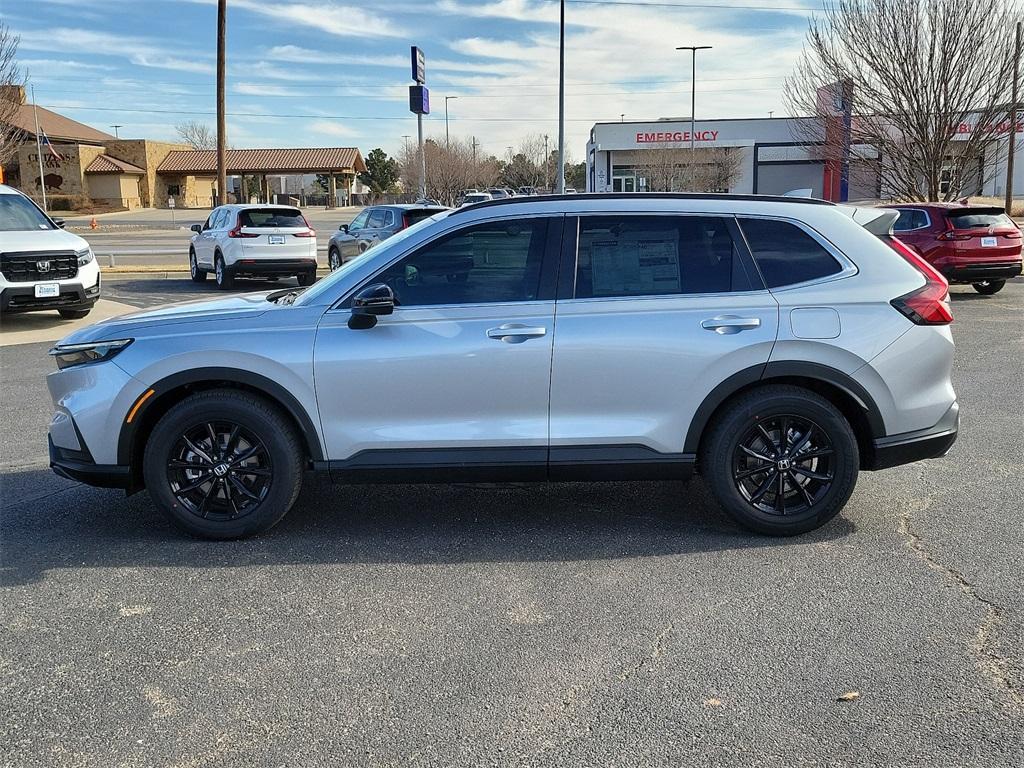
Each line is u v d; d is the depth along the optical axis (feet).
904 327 14.73
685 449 14.83
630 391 14.61
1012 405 24.98
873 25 66.49
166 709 10.06
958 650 11.27
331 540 15.28
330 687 10.50
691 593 13.05
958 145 68.95
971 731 9.50
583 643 11.53
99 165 198.70
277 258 54.80
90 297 40.50
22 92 92.89
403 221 54.75
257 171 217.36
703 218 14.97
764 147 187.01
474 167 224.33
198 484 14.96
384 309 14.14
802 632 11.79
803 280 14.87
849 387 14.66
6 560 14.42
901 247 15.71
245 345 14.52
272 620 12.26
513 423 14.70
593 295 14.69
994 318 41.93
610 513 16.61
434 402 14.62
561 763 9.02
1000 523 15.85
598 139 193.26
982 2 63.21
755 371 14.58
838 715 9.83
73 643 11.62
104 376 14.67
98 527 15.97
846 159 73.05
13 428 23.16
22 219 41.19
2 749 9.31
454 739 9.45
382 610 12.56
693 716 9.84
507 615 12.38
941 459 19.94
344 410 14.65
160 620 12.26
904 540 15.10
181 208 210.79
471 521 16.21
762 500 15.23
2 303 37.65
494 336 14.43
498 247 14.80
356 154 222.69
